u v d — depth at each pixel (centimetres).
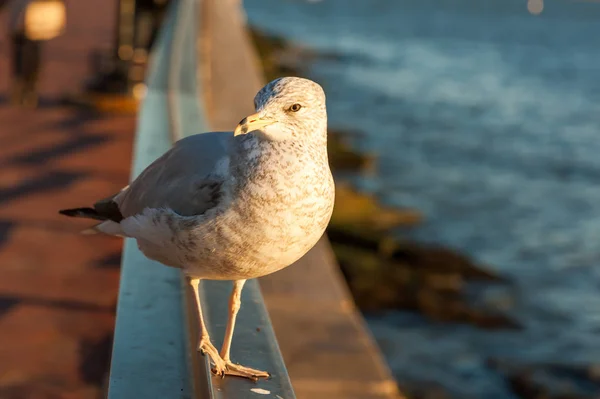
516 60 6284
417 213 1905
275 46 5006
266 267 330
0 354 611
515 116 3869
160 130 633
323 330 645
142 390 296
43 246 806
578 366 1205
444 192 2417
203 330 314
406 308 1389
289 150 321
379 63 5406
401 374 1183
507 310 1448
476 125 3581
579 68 5962
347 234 1578
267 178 319
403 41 7150
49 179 995
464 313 1381
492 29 9300
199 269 336
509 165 2853
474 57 6297
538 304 1505
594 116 3994
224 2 2128
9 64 1731
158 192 342
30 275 742
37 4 1321
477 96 4412
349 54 5575
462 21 10250
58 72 1645
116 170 1044
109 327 664
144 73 1396
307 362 604
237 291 337
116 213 376
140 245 361
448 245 1864
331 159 2498
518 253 1858
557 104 4312
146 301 364
